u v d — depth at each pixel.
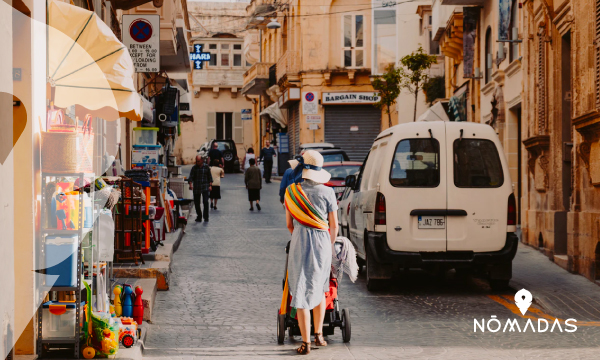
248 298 10.52
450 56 26.94
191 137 59.62
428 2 36.72
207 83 59.34
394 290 11.30
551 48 14.02
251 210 25.11
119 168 12.62
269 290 11.15
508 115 18.83
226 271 12.80
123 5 14.80
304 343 7.39
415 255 10.61
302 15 39.50
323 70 39.16
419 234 10.63
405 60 29.03
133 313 8.24
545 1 14.02
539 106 14.80
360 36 39.72
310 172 7.55
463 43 22.81
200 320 9.10
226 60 59.84
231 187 35.34
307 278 7.41
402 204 10.66
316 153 7.59
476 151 10.76
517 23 18.09
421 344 7.85
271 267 13.32
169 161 29.64
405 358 7.21
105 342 6.45
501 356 7.31
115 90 7.31
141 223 11.22
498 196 10.70
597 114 10.85
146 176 12.47
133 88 7.44
